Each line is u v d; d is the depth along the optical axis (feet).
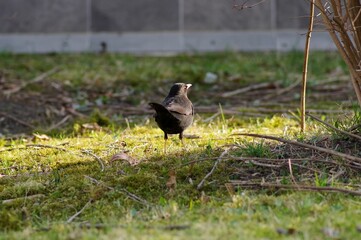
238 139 40.11
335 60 72.95
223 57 78.79
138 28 84.12
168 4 83.87
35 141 43.93
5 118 52.08
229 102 56.44
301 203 29.35
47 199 33.12
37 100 57.21
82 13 83.82
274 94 58.54
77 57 79.10
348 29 34.53
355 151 35.47
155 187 33.37
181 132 37.76
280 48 83.71
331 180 32.14
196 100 57.47
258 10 83.46
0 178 36.17
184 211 30.04
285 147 36.94
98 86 62.85
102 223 29.48
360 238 25.25
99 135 44.60
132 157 37.68
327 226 26.61
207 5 83.82
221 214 28.99
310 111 49.83
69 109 54.29
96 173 35.70
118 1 83.76
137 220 29.25
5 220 30.27
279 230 26.14
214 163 35.32
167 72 68.28
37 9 83.51
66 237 27.02
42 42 83.82
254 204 29.94
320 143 36.94
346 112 43.78
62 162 38.04
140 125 47.42
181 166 35.19
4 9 83.10
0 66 71.51
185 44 84.07
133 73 68.23
